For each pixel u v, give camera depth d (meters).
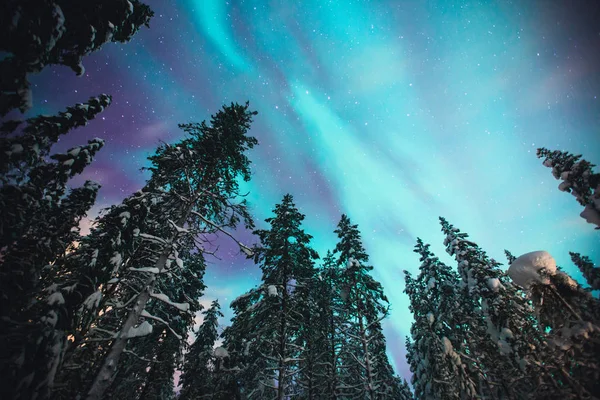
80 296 7.57
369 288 17.81
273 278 15.77
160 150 11.51
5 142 6.87
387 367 19.92
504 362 12.60
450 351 12.63
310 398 15.77
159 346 16.64
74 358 8.74
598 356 6.12
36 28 5.74
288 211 17.80
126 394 15.42
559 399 6.63
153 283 10.06
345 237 20.11
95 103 9.76
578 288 7.20
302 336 15.20
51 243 8.61
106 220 9.28
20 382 5.55
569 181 14.15
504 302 12.68
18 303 6.89
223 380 13.28
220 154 13.11
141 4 8.63
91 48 7.32
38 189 8.21
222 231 12.27
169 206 12.17
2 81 5.72
